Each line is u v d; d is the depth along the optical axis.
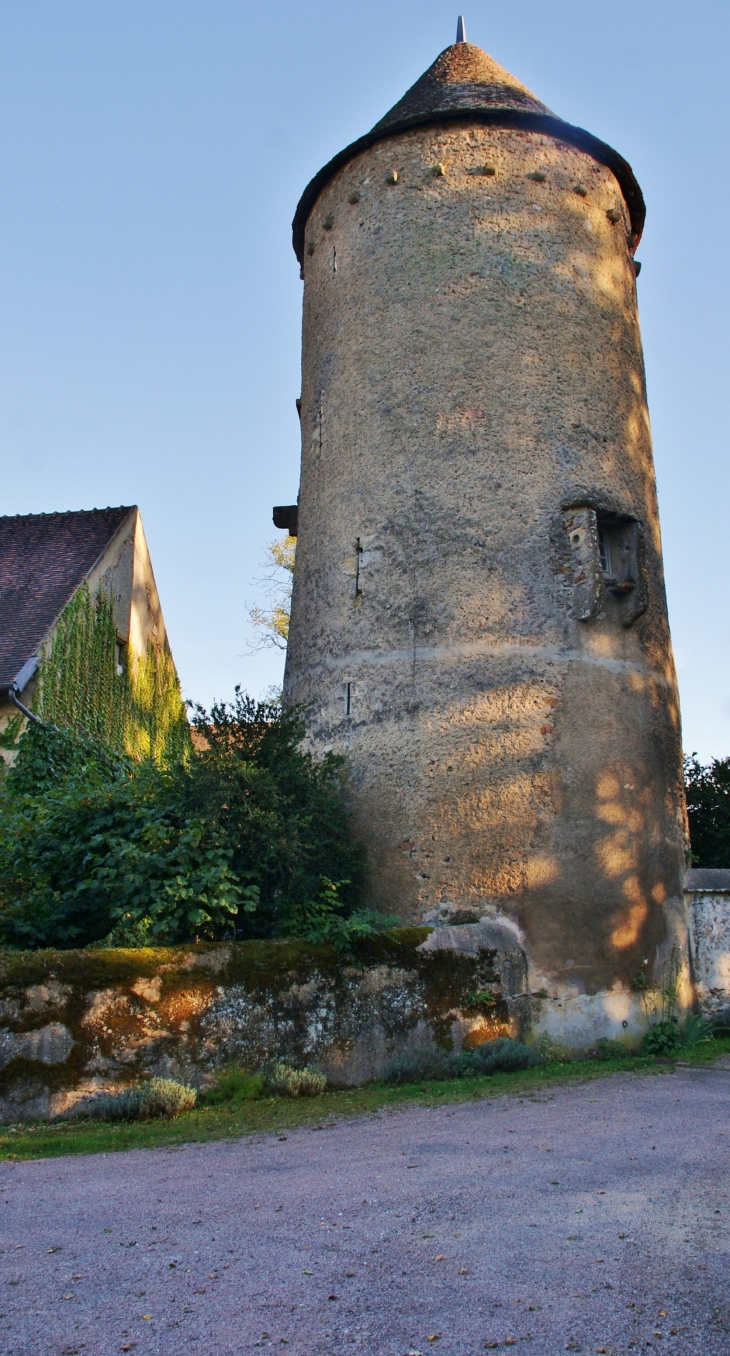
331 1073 9.65
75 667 16.75
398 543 12.95
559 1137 7.30
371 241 14.20
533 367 13.25
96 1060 8.67
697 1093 9.02
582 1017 11.37
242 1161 6.98
